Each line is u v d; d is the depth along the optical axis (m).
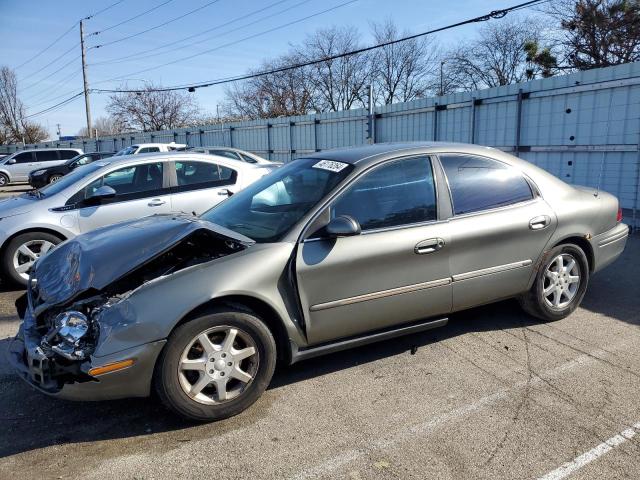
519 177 4.25
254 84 55.69
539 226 4.18
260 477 2.65
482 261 3.95
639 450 2.76
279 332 3.38
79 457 2.87
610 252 4.76
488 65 43.44
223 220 3.89
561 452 2.76
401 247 3.57
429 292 3.74
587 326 4.47
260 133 21.38
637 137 8.52
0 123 69.56
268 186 4.09
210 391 3.19
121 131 59.59
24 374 3.09
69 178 6.62
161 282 3.04
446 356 3.97
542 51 24.45
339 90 51.78
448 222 3.80
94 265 3.18
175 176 6.72
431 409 3.23
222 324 3.09
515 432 2.96
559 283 4.46
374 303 3.55
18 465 2.81
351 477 2.62
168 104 57.66
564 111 9.64
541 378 3.58
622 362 3.78
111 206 6.34
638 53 23.25
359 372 3.77
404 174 3.78
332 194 3.50
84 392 2.88
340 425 3.10
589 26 23.80
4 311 5.42
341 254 3.39
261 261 3.22
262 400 3.41
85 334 2.94
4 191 24.28
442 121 12.48
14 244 6.00
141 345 2.89
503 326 4.52
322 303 3.38
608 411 3.14
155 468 2.75
